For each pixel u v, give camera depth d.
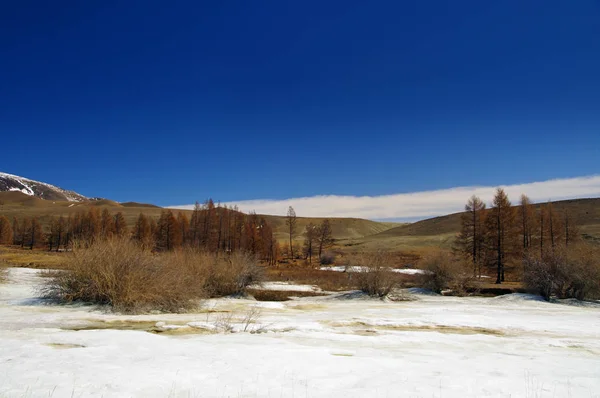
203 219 69.56
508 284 41.78
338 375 6.80
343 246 104.31
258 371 6.92
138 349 8.70
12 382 5.84
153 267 18.53
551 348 11.16
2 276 24.44
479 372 7.45
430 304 24.34
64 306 16.80
